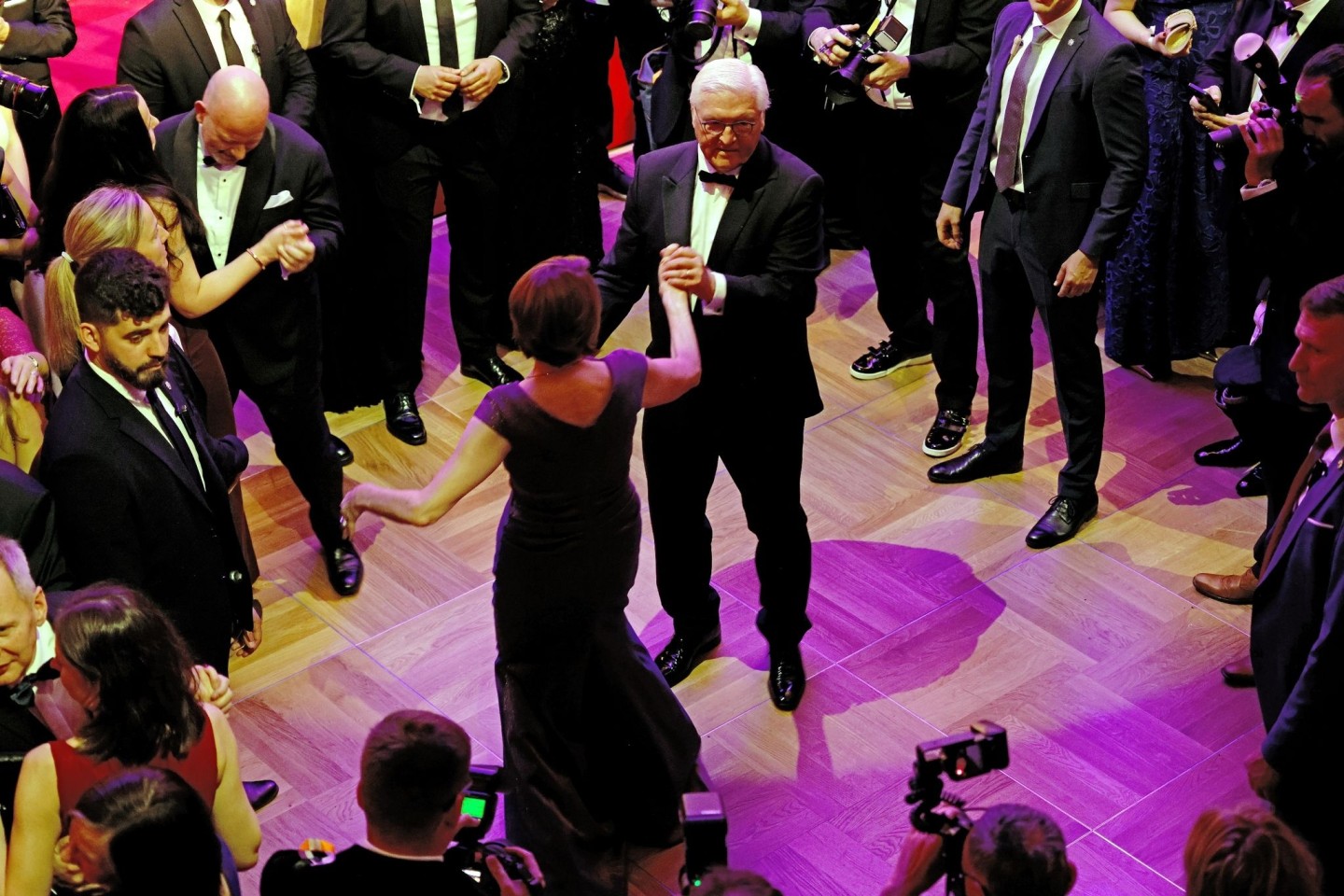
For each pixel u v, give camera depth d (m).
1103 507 4.68
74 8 5.66
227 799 2.65
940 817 2.42
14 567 2.61
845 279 5.96
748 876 2.01
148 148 3.67
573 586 3.15
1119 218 4.15
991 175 4.41
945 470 4.80
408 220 4.94
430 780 2.29
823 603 4.30
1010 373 4.68
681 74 4.77
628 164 6.84
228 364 4.16
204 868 2.11
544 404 2.93
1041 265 4.32
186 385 3.41
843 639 4.17
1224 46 4.72
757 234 3.43
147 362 2.98
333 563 4.42
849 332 5.61
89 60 5.73
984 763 2.42
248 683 4.04
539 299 2.86
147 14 4.36
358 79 4.77
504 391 2.96
